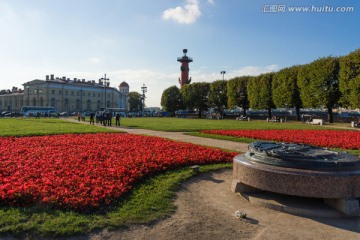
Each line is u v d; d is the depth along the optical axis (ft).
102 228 18.75
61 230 17.79
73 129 89.20
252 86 212.02
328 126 130.62
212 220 21.13
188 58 339.98
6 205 21.13
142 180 29.86
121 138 61.46
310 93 159.33
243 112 261.85
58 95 429.38
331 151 26.45
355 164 23.45
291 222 21.11
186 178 31.86
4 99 511.81
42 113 313.94
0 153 39.99
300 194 22.50
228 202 25.00
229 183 31.09
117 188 25.31
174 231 19.13
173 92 308.81
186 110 345.51
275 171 23.32
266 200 24.38
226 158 42.11
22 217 19.13
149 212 21.56
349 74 137.18
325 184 22.03
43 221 18.88
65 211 20.67
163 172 33.65
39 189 23.27
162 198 24.71
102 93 490.90
